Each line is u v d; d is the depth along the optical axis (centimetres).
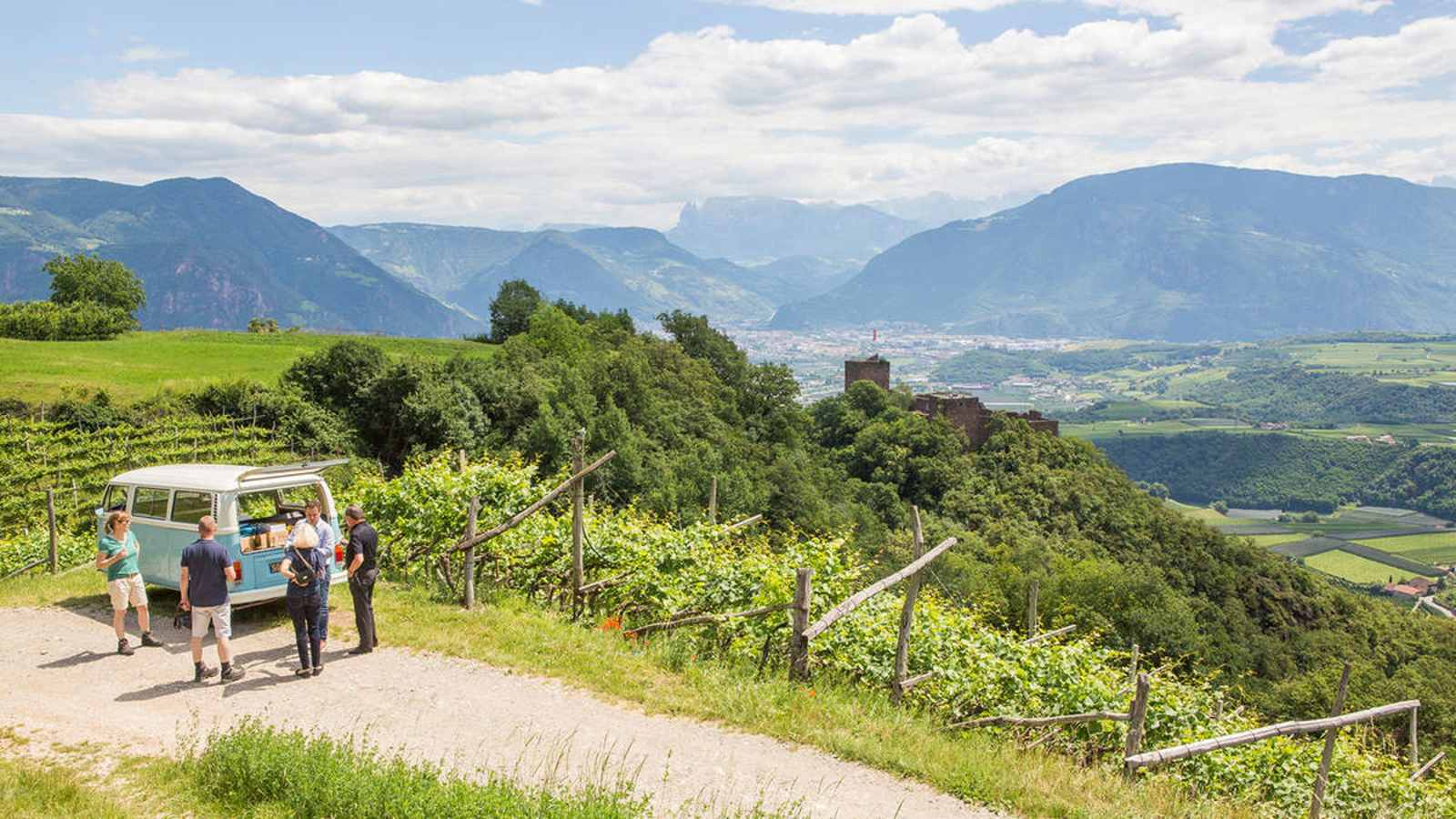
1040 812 891
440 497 1716
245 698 1109
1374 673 5478
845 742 992
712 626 1412
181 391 4922
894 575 1201
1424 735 4750
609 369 8212
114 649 1310
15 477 3697
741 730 1033
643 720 1051
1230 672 5909
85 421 4350
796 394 11469
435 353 9238
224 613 1173
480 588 1620
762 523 6581
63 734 992
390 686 1146
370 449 5531
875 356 13988
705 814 813
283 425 5012
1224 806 1063
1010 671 1402
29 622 1442
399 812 746
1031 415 12281
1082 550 8094
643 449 7125
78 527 3647
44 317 7619
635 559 1581
